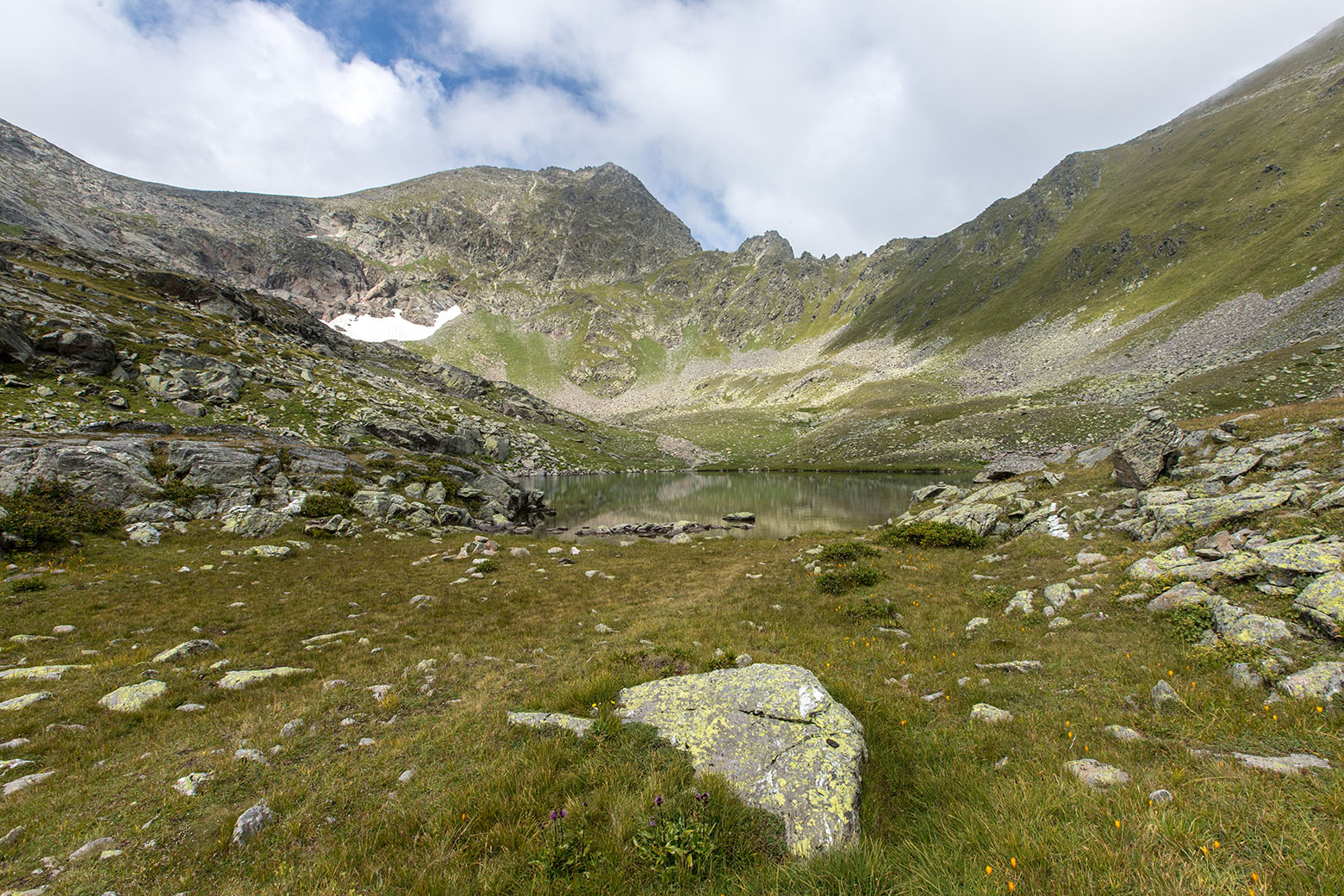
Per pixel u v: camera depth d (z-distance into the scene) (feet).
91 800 23.09
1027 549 70.79
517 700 32.50
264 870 18.16
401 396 347.97
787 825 19.26
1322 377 226.58
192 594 67.62
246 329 313.94
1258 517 50.49
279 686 38.75
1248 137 586.45
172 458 114.42
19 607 58.39
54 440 100.83
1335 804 16.89
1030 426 325.62
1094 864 15.46
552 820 19.57
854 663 40.55
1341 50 638.53
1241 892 13.82
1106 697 30.32
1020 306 636.48
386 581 80.12
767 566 89.15
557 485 322.14
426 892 16.65
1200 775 20.34
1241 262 420.36
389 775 24.14
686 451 520.83
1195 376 298.97
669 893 16.61
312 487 131.03
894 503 217.15
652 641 47.78
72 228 606.55
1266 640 32.04
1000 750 25.12
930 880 15.97
